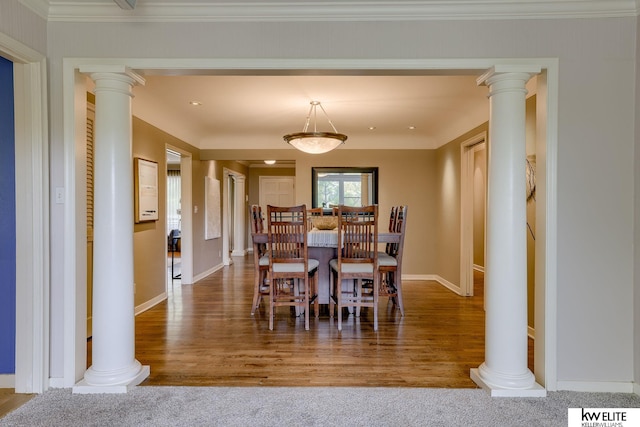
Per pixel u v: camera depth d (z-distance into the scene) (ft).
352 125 17.10
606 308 7.45
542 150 7.57
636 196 7.38
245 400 7.04
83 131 7.74
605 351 7.45
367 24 7.52
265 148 19.80
